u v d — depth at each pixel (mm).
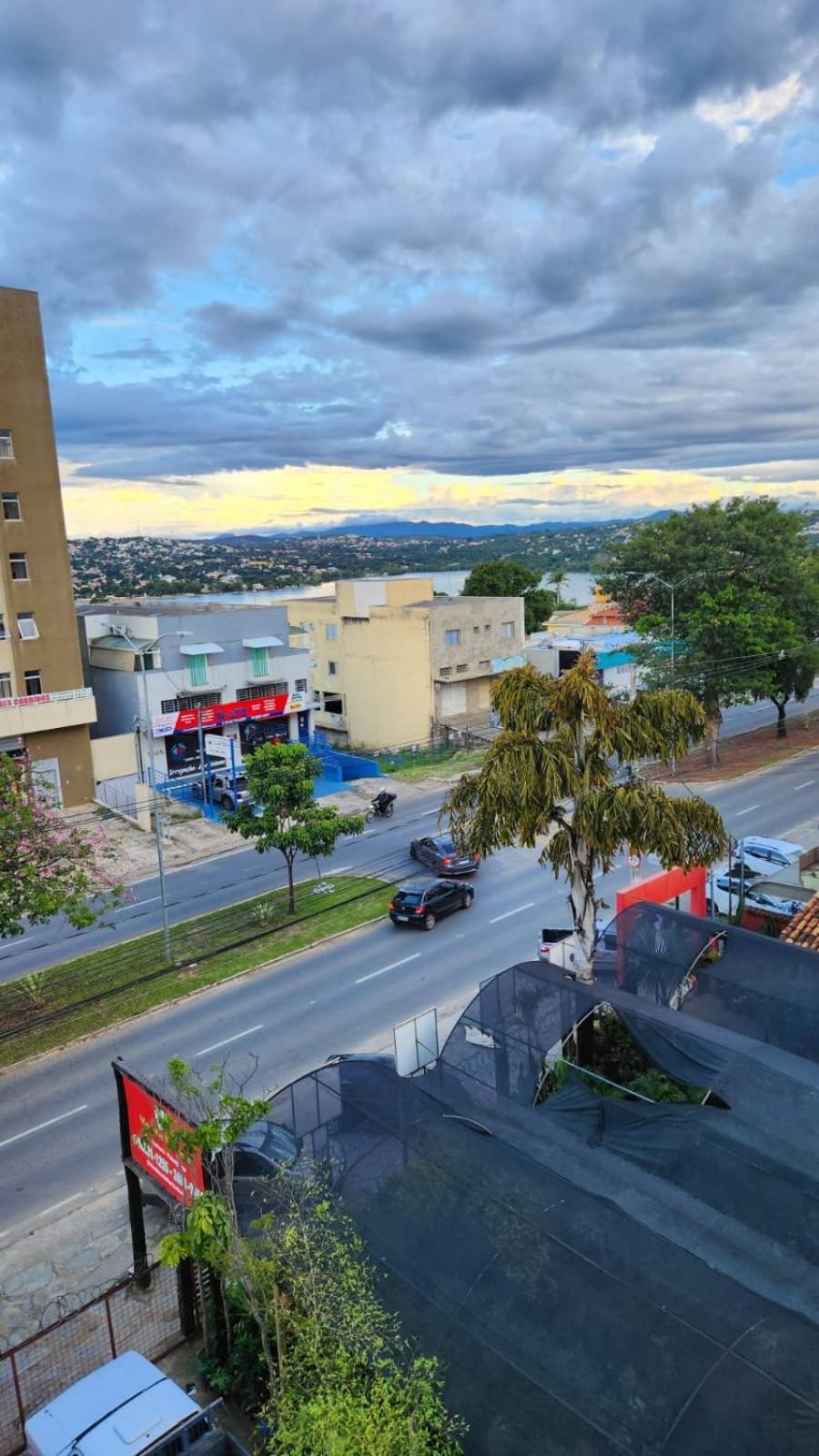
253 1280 10258
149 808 42750
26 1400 11688
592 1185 12047
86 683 50188
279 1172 12148
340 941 28000
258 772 29297
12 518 41656
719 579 48312
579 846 17953
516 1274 9883
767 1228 11789
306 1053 21328
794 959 18266
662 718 17547
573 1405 8516
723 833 18266
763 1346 8539
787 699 54250
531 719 17672
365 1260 10680
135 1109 13023
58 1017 23703
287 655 52281
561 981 17375
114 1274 14461
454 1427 8742
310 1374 9414
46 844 23562
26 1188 17062
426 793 45938
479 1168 11594
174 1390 10445
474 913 29812
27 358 41438
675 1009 17484
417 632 56688
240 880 34312
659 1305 9141
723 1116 13867
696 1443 7898
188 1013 23672
